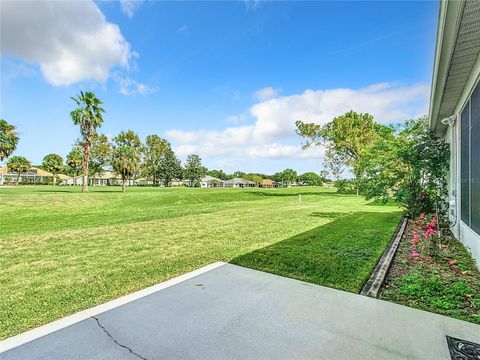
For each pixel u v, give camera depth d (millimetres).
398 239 5996
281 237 6277
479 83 3938
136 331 2299
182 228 7484
